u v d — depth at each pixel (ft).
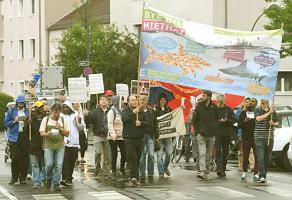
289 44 123.65
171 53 74.13
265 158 66.18
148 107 68.44
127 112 65.51
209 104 69.72
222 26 155.63
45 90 131.85
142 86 74.13
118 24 182.50
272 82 73.56
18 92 243.60
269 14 123.75
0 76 261.65
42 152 63.87
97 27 168.25
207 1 155.43
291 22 121.60
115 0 183.52
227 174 74.49
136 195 57.21
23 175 67.31
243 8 157.38
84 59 163.84
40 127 61.67
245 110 69.26
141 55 73.92
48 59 222.28
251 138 68.59
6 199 56.24
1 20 260.62
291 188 61.52
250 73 73.87
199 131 69.51
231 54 74.23
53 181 62.69
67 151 65.62
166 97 73.46
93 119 73.00
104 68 156.97
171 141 73.00
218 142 72.08
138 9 176.24
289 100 158.30
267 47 73.56
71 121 66.44
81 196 57.31
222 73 74.28
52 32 221.46
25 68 237.86
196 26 74.69
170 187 62.54
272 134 65.82
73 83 94.27
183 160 94.84
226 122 72.23
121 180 69.26
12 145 66.54
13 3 246.68
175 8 163.02
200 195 56.65
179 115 72.95
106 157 72.84
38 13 227.40
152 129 68.85
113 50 160.25
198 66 74.38
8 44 251.39
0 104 217.56
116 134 69.92
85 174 75.66
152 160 69.62
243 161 69.15
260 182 66.13
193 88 78.64
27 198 56.75
